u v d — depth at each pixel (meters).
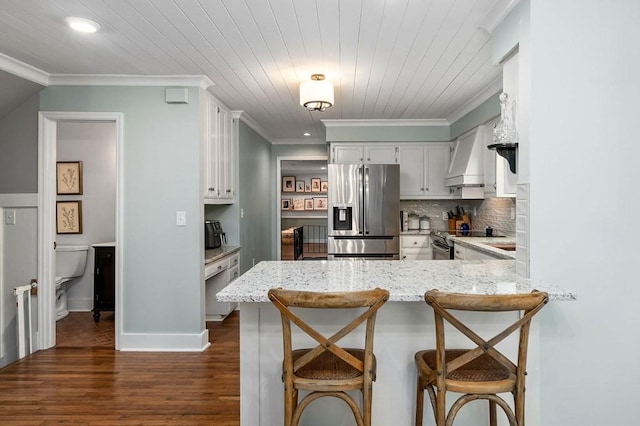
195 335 3.39
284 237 8.71
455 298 1.41
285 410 1.51
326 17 2.27
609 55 1.93
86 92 3.36
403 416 1.85
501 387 1.46
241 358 1.84
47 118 3.34
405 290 1.66
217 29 2.42
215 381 2.78
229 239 4.81
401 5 2.14
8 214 3.37
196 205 3.39
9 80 3.02
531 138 1.92
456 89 3.71
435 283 1.80
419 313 1.84
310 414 1.87
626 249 1.92
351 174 4.64
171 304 3.40
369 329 1.48
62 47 2.70
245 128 5.08
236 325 4.17
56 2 2.10
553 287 1.72
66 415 2.33
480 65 3.07
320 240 9.37
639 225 1.92
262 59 2.94
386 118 4.98
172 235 3.40
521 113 2.01
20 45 2.66
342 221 4.65
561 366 1.92
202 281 3.46
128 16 2.25
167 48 2.72
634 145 1.92
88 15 2.24
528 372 1.87
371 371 1.51
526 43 1.96
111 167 4.70
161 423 2.25
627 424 1.92
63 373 2.92
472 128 4.36
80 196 4.70
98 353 3.33
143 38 2.55
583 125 1.93
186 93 3.35
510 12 2.13
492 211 4.58
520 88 2.02
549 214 1.92
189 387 2.69
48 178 3.37
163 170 3.39
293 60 2.96
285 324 1.49
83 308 4.66
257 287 1.72
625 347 1.92
